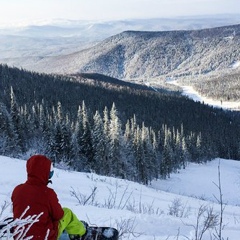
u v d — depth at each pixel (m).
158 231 5.47
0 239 2.15
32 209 3.02
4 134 48.03
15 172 15.95
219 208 12.38
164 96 171.62
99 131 48.94
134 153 55.38
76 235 3.28
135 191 15.25
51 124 53.25
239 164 87.31
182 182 61.78
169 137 78.25
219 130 122.12
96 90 155.25
